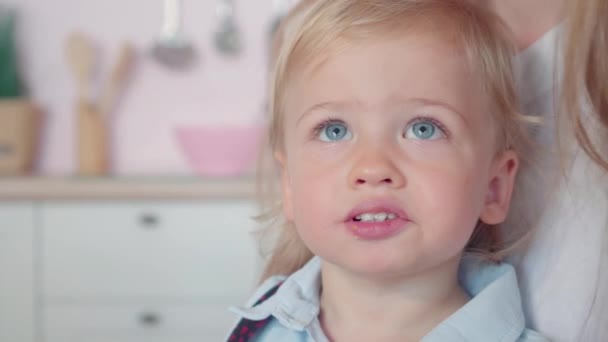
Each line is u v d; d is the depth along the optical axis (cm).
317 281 81
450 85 69
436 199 67
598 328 66
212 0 255
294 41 75
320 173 70
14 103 235
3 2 254
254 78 255
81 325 200
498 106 73
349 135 70
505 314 72
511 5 78
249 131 221
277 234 95
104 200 199
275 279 88
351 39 70
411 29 70
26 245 199
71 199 198
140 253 200
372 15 71
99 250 199
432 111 69
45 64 254
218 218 199
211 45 255
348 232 68
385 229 67
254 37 255
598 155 65
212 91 255
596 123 66
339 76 70
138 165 255
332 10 73
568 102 66
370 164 66
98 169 241
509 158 74
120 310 200
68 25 254
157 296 200
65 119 255
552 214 71
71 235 199
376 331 75
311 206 70
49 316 200
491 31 74
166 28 255
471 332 71
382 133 68
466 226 69
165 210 200
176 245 199
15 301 200
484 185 71
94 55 254
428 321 74
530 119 73
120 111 255
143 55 255
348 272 75
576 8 66
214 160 222
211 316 200
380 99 68
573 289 68
